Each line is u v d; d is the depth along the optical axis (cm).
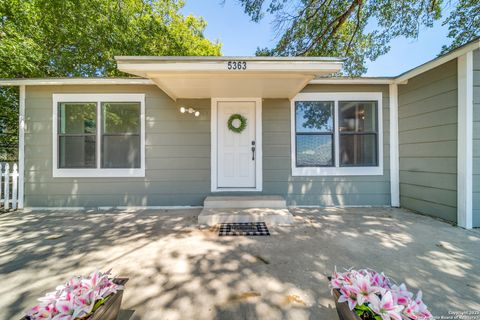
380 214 378
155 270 199
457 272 193
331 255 226
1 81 404
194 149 436
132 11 722
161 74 313
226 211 353
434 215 354
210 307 151
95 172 427
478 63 301
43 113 426
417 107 384
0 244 258
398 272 193
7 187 414
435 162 350
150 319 140
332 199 435
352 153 437
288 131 438
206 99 438
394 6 519
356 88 434
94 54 705
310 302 156
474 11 572
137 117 434
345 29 611
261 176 438
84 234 289
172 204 433
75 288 120
